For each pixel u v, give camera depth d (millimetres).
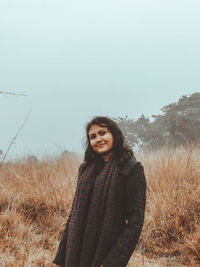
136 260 2875
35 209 4125
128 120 14805
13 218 3584
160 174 4656
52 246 3256
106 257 1415
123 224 1557
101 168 1736
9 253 2910
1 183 4938
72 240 1551
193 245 3061
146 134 13594
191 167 4730
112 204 1498
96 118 1725
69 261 1526
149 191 4301
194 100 14734
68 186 4660
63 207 4164
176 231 3398
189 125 13250
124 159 1597
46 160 6152
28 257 2881
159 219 3555
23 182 4816
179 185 4121
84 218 1582
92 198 1546
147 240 3277
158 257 3062
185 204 3740
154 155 5812
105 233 1460
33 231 3576
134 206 1507
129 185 1539
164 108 15148
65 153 6324
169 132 13531
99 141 1689
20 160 5969
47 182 4840
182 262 2900
